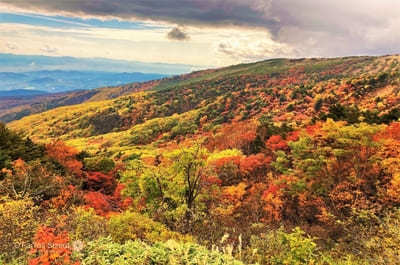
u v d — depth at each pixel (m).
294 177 23.89
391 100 76.50
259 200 22.98
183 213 16.11
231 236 13.30
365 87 101.88
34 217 11.34
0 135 34.75
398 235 9.52
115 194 30.44
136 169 23.02
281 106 130.88
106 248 7.03
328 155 23.27
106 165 40.94
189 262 6.65
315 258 10.30
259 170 31.80
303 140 25.00
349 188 20.28
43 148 39.25
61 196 20.22
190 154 21.66
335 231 16.59
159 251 7.06
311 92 131.75
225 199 23.38
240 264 6.96
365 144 20.39
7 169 24.33
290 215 21.47
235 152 42.78
